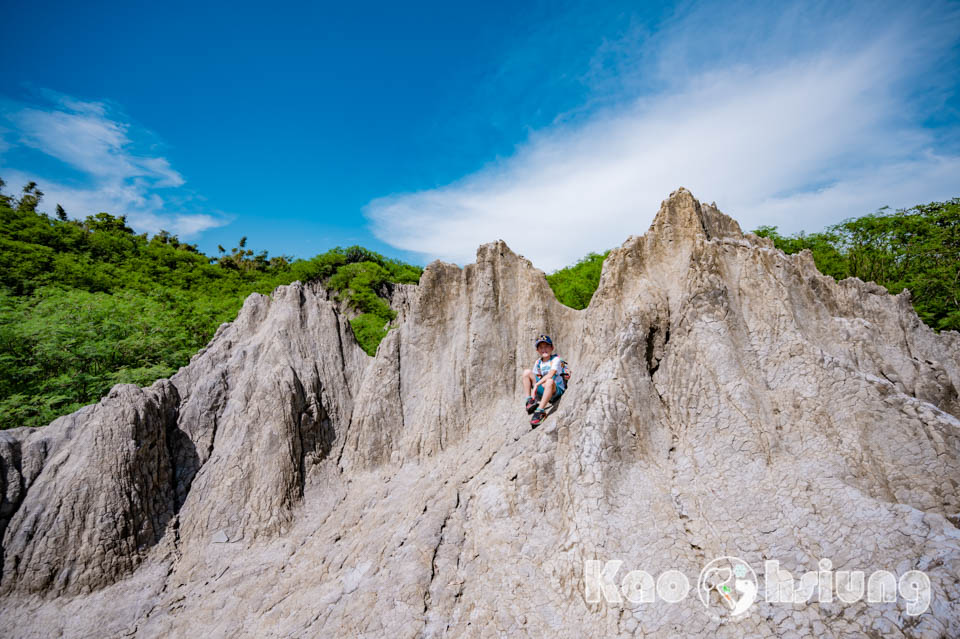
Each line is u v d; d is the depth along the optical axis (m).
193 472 10.56
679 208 10.63
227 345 13.05
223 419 11.41
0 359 18.69
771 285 8.57
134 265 55.41
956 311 25.59
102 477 9.09
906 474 6.01
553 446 8.36
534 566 7.05
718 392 7.71
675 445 7.84
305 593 7.77
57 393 17.84
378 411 11.54
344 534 9.16
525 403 10.45
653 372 8.86
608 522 6.86
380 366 12.21
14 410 16.25
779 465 6.72
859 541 5.32
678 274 9.85
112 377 19.17
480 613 6.64
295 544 9.25
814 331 8.90
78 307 24.70
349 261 82.75
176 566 9.02
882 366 8.59
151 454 9.91
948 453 5.89
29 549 8.43
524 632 6.26
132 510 9.16
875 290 11.38
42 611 8.02
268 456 10.29
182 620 7.85
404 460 10.83
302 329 13.26
